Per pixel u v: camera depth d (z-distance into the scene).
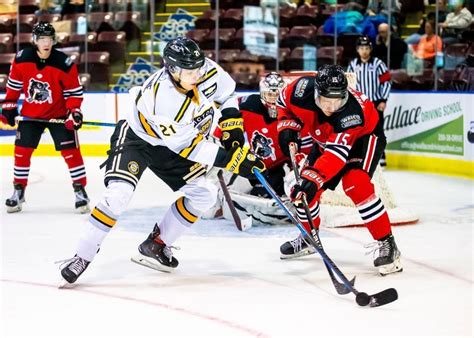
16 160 7.08
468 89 10.73
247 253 5.51
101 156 11.77
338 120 4.54
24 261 5.20
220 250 5.59
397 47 11.48
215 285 4.61
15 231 6.26
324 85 4.36
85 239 4.47
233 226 6.49
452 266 5.16
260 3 12.03
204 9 12.59
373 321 3.91
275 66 12.09
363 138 4.79
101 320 3.89
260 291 4.49
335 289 4.48
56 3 12.62
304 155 5.79
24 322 3.86
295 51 12.12
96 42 12.48
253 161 4.46
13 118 7.09
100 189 8.70
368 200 4.83
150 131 4.40
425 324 3.87
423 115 10.57
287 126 4.96
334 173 4.52
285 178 6.16
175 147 4.31
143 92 4.27
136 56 12.47
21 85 7.00
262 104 6.21
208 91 4.45
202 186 4.65
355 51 11.95
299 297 4.37
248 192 6.59
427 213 7.27
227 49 12.27
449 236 6.20
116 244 5.74
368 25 11.87
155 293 4.41
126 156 4.50
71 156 7.09
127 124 4.59
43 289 4.48
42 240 5.91
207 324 3.84
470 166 9.81
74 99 6.96
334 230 6.38
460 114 9.96
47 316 3.96
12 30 12.87
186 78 4.14
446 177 9.96
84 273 4.86
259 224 6.48
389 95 11.05
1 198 7.98
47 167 10.60
